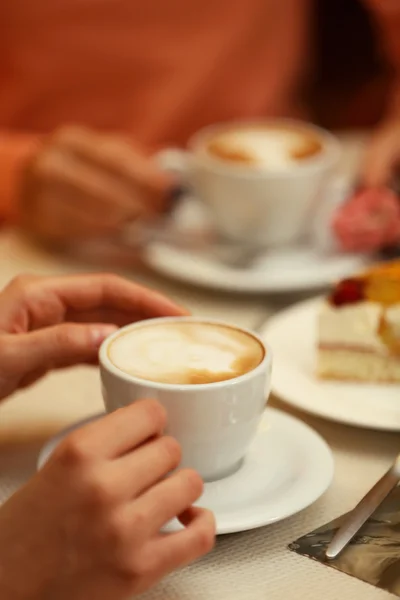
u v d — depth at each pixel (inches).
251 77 59.5
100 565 22.4
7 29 53.1
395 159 43.0
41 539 22.5
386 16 55.6
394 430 28.4
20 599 22.4
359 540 24.6
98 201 40.5
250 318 34.9
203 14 56.4
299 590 23.5
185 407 24.9
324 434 28.8
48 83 54.3
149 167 41.4
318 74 80.6
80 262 39.2
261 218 37.7
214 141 39.8
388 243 37.7
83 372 32.0
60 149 41.5
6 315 28.6
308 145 39.5
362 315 30.6
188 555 22.8
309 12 73.7
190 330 27.1
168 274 37.9
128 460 23.0
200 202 41.6
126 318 29.6
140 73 55.7
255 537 25.0
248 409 25.4
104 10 53.8
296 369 31.1
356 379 30.9
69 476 22.7
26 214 41.8
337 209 39.1
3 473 27.3
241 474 26.3
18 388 28.8
